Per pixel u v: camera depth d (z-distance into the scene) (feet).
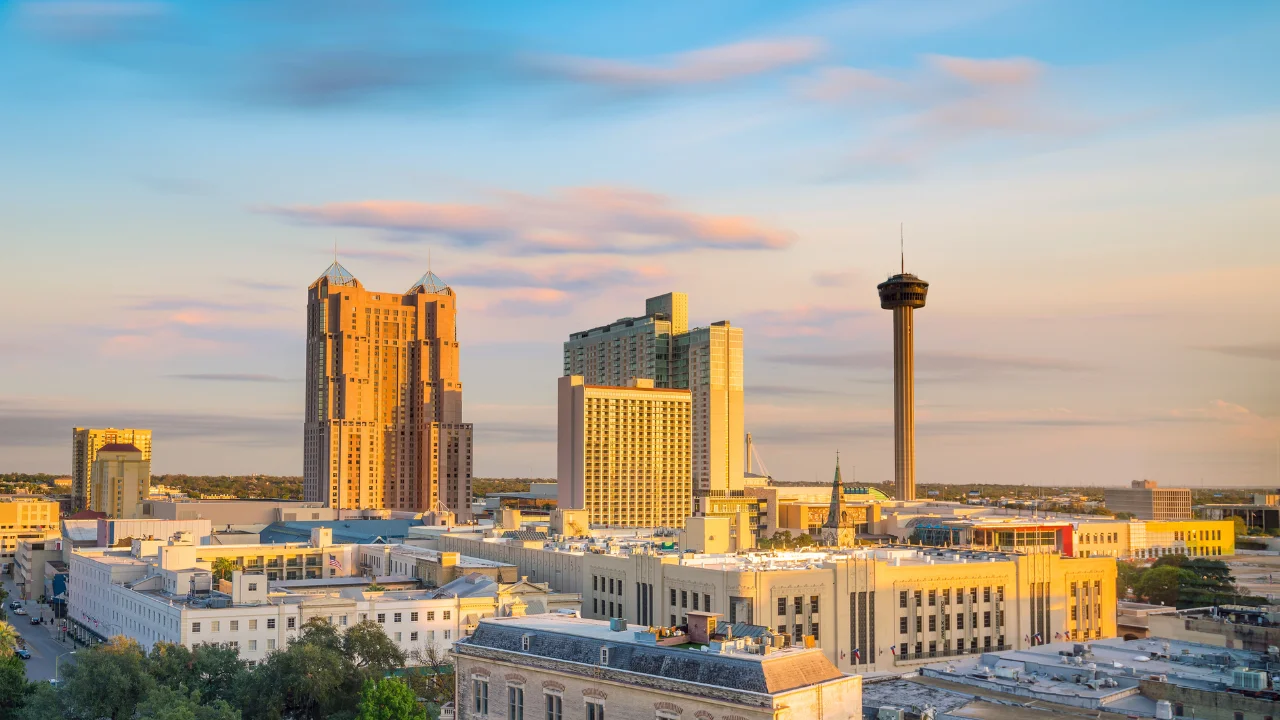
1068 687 513.04
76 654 614.34
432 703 620.90
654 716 379.76
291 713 628.28
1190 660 570.87
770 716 350.64
